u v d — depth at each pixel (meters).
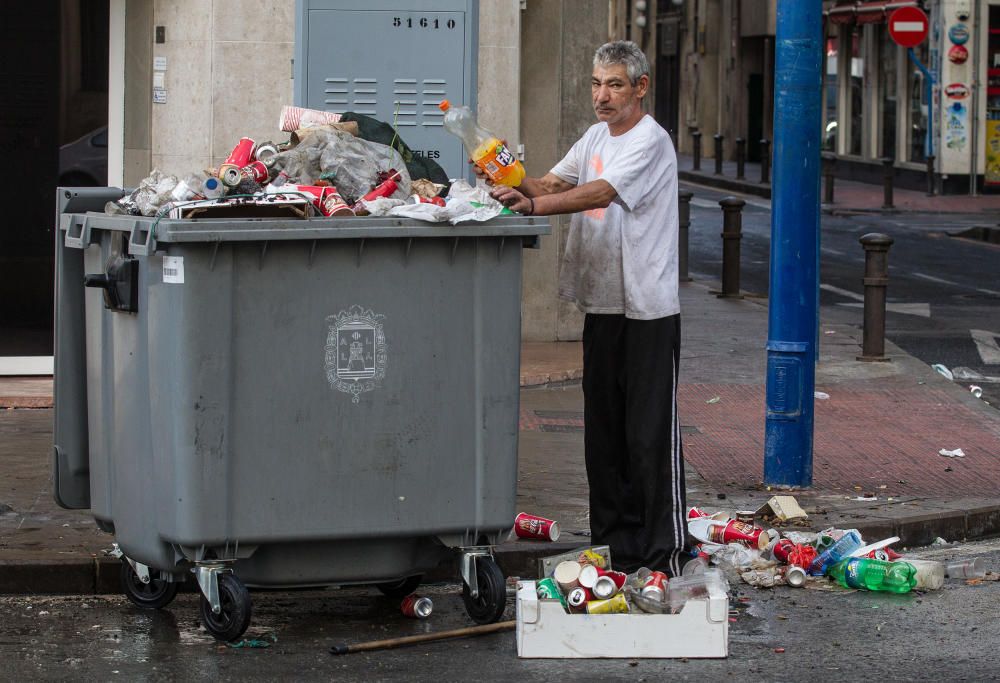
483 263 5.68
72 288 6.17
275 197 5.48
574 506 7.57
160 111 10.66
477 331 5.70
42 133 10.56
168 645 5.65
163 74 10.62
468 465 5.74
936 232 24.47
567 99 12.77
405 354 5.62
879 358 12.50
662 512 6.21
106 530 6.14
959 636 5.85
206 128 10.66
